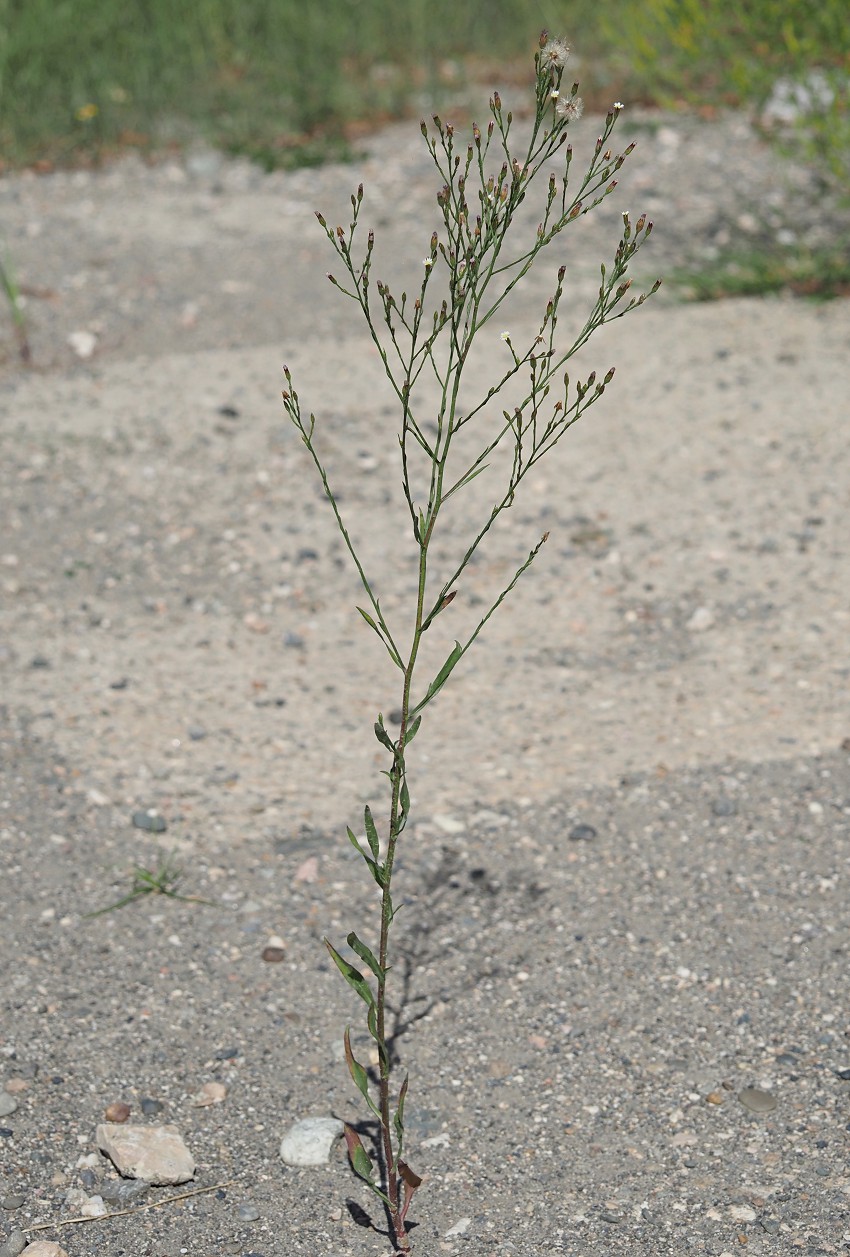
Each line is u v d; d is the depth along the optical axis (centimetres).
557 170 820
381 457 567
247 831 383
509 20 1011
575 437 577
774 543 504
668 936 346
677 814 385
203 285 715
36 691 438
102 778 401
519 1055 314
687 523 519
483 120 897
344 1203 280
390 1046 318
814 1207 273
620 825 382
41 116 897
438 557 506
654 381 616
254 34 995
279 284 714
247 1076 310
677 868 367
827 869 365
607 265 718
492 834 381
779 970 334
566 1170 286
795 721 419
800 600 475
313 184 827
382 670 450
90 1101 302
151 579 497
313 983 335
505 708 431
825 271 693
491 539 515
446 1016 326
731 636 459
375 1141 294
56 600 484
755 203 776
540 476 552
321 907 358
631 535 514
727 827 380
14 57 928
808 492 533
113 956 342
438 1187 283
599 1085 306
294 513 532
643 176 809
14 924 350
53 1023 321
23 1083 305
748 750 408
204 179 842
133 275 724
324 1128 294
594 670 447
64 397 614
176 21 985
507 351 643
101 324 677
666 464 556
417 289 707
